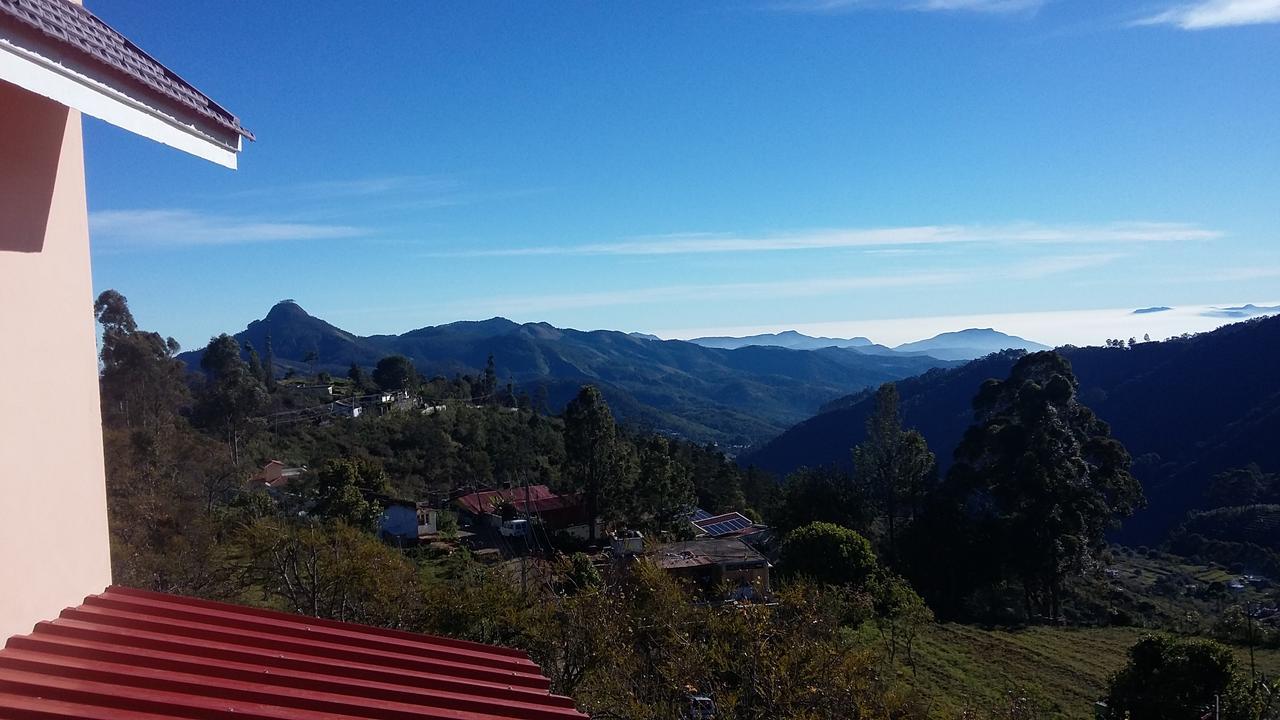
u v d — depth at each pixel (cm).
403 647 377
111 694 258
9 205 266
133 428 2300
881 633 2327
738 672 1052
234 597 1534
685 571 2758
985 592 3356
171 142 263
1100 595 3556
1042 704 1836
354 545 1474
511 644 1332
